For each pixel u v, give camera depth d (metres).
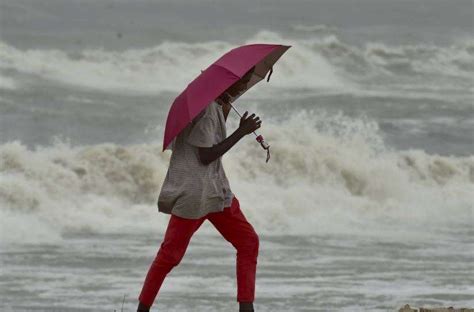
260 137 23.73
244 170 57.44
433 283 37.47
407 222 52.28
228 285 36.50
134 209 50.94
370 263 41.00
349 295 35.16
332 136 63.38
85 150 55.75
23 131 64.12
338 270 39.47
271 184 57.25
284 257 41.88
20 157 53.66
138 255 42.03
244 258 24.03
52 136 63.56
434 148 67.50
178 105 22.98
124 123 68.19
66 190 52.78
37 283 36.44
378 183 58.72
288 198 54.66
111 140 64.19
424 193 59.00
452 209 56.28
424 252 43.66
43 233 46.28
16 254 41.59
